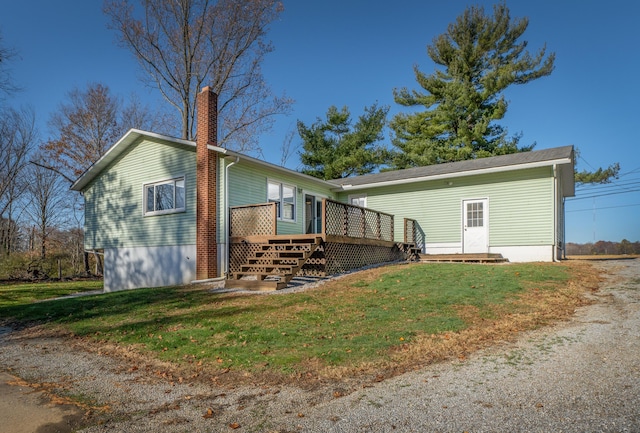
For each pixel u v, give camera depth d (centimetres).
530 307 684
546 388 360
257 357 489
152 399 392
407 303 731
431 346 501
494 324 592
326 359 468
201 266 1214
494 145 2498
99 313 828
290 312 706
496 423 298
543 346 487
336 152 3112
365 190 1792
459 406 333
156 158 1432
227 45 2311
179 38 2269
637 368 396
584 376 384
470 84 2597
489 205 1488
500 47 2608
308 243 1094
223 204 1245
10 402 391
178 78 2341
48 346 636
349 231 1223
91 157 2778
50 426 333
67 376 478
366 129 3105
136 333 647
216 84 2384
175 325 673
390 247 1466
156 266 1404
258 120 2567
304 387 399
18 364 540
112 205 1584
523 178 1425
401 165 2806
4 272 2275
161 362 509
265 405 361
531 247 1395
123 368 500
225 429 316
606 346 471
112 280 1559
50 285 1850
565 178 1659
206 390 410
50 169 2666
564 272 991
